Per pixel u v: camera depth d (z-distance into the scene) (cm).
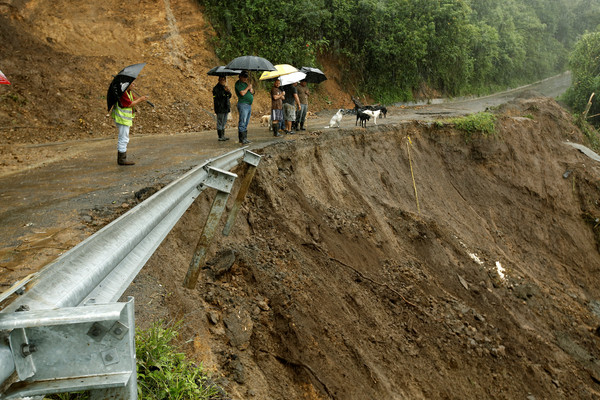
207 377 417
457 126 1895
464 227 1575
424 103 3297
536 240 1803
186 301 530
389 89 2984
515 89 4991
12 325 145
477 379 870
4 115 1207
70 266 194
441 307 997
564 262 1811
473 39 3984
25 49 1430
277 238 823
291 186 1027
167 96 1630
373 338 764
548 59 5919
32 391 154
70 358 162
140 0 1883
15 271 410
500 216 1794
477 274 1266
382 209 1280
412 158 1669
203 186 434
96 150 1058
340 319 736
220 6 2058
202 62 1888
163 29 1862
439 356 852
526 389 941
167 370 332
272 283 680
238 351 530
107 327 164
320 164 1220
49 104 1320
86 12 1683
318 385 570
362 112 1525
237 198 603
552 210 1991
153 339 348
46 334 158
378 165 1480
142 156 978
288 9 2259
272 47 2142
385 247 1105
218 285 611
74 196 659
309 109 2331
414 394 723
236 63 1104
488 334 1021
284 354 584
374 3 2717
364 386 636
